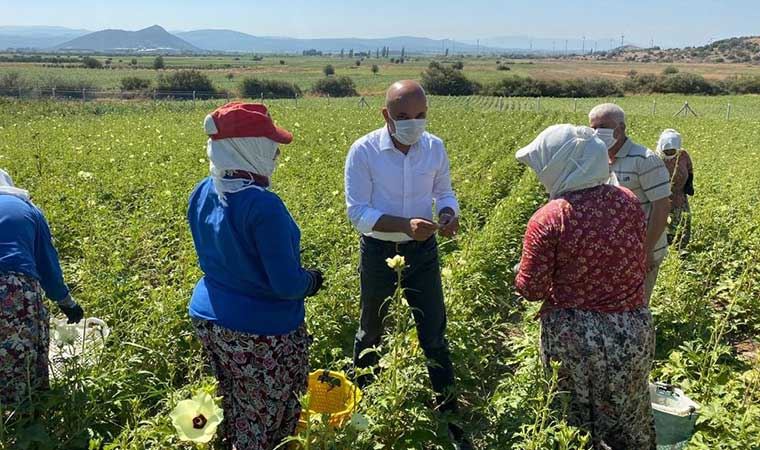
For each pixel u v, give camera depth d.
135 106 37.78
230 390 3.67
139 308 5.68
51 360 4.38
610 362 3.61
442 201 4.52
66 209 9.48
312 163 14.78
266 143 3.25
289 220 3.34
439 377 4.52
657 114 40.31
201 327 3.53
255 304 3.40
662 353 6.08
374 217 4.17
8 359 3.69
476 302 6.51
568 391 3.77
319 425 3.46
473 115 33.03
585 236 3.55
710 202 10.66
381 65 152.88
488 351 6.02
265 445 3.59
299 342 3.64
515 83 64.12
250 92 59.81
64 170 13.19
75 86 53.28
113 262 6.69
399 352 4.21
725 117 39.00
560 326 3.71
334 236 7.67
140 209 9.81
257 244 3.22
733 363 5.93
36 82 55.81
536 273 3.65
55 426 3.89
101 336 4.54
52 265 4.03
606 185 3.70
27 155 14.76
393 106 4.09
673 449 4.16
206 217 3.39
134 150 16.33
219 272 3.43
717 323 5.54
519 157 3.84
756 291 7.34
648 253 5.16
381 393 4.01
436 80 64.50
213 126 3.17
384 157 4.31
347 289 6.09
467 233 8.58
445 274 6.37
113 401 4.08
